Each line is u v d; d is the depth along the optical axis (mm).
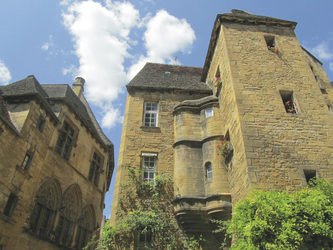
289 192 8594
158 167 12734
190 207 10695
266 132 10008
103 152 20984
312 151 9742
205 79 17422
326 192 7223
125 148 13047
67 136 16125
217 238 10586
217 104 13516
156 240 10328
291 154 9547
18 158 11656
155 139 13531
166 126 14055
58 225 14547
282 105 10945
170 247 9586
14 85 14609
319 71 15672
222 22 14023
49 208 14000
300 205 6688
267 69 12148
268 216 6445
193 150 12570
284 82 11797
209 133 12617
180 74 18516
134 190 11742
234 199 10164
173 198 11570
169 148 13359
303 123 10500
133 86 15203
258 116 10453
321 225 6312
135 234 10547
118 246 9828
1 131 10812
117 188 11852
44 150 13703
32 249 12227
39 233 13008
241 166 9617
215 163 11609
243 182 9289
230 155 11000
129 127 13742
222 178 11141
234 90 11180
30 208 12352
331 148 9945
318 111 11031
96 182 19469
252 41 13234
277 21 14133
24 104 12938
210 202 10703
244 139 9711
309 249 6242
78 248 16312
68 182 15586
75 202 16453
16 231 11281
